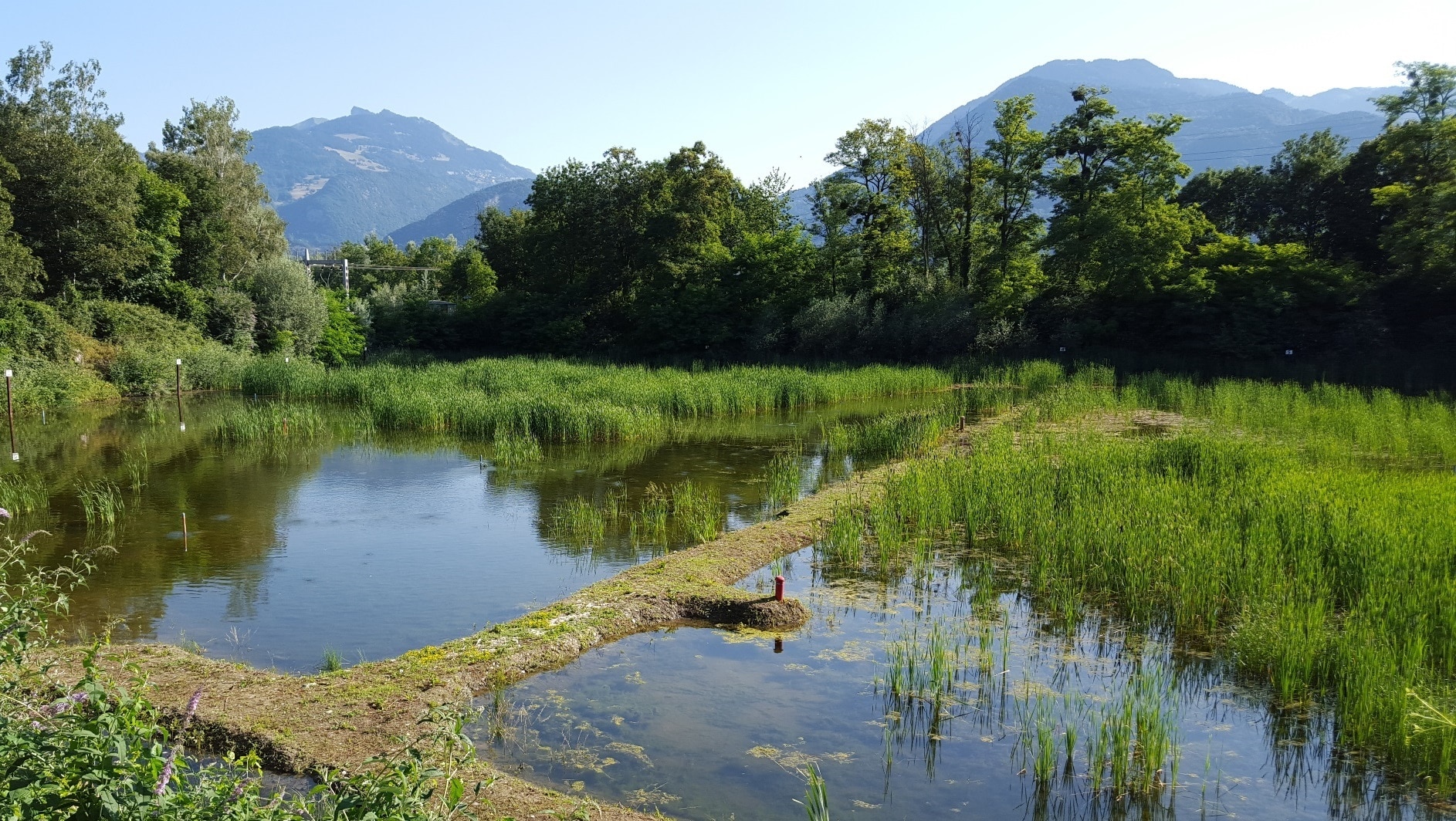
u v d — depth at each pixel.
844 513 14.70
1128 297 45.97
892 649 9.79
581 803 6.38
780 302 52.88
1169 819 6.58
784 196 66.44
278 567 12.79
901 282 51.19
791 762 7.38
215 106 60.03
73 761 3.84
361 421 27.59
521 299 60.38
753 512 16.30
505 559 13.30
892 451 22.12
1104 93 46.09
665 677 9.05
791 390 33.03
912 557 13.23
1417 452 20.33
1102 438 21.20
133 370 35.06
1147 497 13.67
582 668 9.24
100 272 39.47
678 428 27.22
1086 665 9.34
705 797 6.82
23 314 32.88
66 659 8.26
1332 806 6.73
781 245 53.81
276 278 46.97
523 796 6.42
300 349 47.44
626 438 25.06
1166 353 43.56
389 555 13.50
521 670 9.02
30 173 37.69
